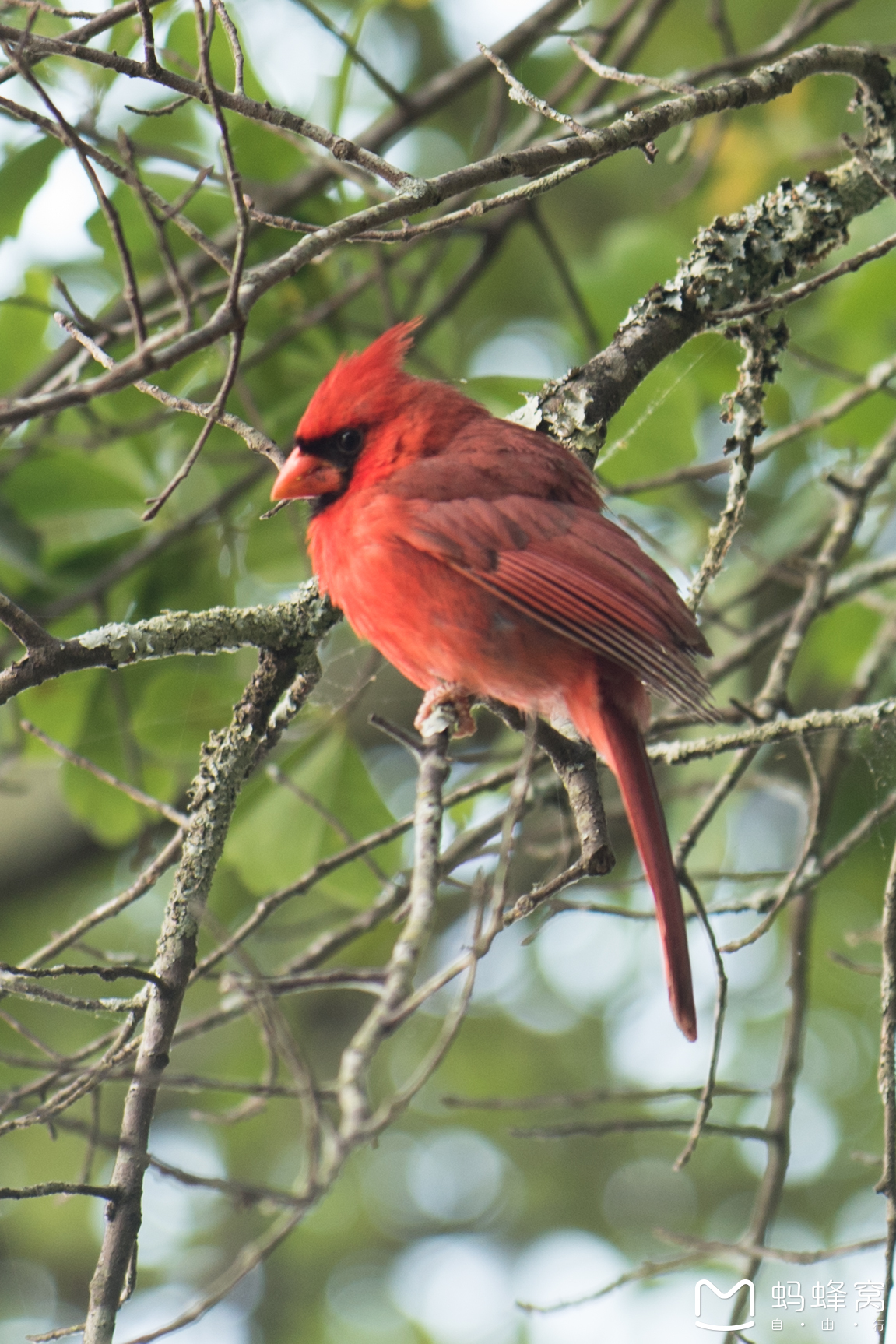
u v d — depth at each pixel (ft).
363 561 24.12
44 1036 45.91
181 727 34.78
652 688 23.35
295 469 25.41
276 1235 16.33
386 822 33.96
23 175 32.04
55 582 36.11
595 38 37.22
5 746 36.29
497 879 15.40
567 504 24.77
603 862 21.34
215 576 36.86
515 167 19.26
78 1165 49.80
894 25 46.21
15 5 22.40
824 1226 48.29
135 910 49.39
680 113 21.31
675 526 41.86
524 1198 53.31
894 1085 22.47
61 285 21.93
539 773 30.73
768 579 35.01
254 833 34.14
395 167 18.85
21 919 50.01
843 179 27.20
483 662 24.22
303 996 53.93
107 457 36.37
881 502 39.81
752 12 47.83
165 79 19.69
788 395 39.91
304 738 33.71
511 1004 54.19
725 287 26.73
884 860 41.55
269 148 34.12
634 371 26.78
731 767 26.71
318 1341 50.44
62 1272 50.52
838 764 31.99
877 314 37.52
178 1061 51.21
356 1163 53.93
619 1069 53.21
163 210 20.45
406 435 25.23
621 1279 23.43
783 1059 28.63
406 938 14.83
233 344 17.17
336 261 36.65
